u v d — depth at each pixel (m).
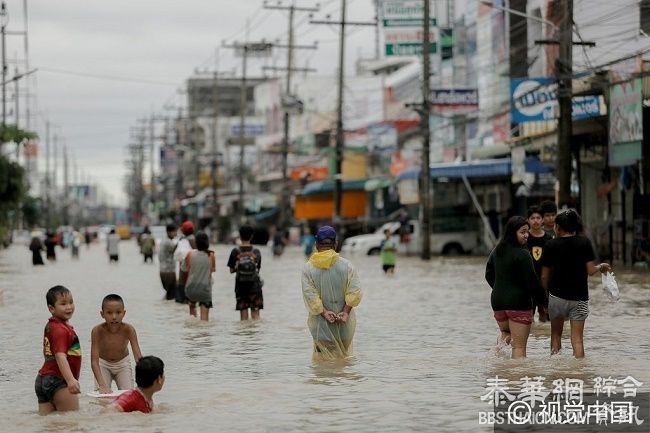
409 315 28.34
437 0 77.38
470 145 75.00
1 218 89.69
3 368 19.50
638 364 17.89
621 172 50.03
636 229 49.69
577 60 50.75
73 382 13.69
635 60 47.06
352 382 16.66
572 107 44.75
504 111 60.25
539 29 59.81
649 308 28.84
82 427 13.09
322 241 19.11
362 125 103.62
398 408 14.27
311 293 18.95
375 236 76.00
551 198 59.41
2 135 79.62
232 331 24.98
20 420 13.68
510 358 18.64
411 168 78.94
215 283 44.66
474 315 28.08
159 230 104.25
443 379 16.75
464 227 74.06
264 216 126.75
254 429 12.96
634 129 42.28
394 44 65.56
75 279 50.09
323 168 108.56
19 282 47.75
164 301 34.81
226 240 118.31
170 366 19.03
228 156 158.62
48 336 13.95
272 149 128.62
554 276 18.39
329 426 13.10
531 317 18.31
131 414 13.88
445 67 78.94
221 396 15.49
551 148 51.69
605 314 27.20
